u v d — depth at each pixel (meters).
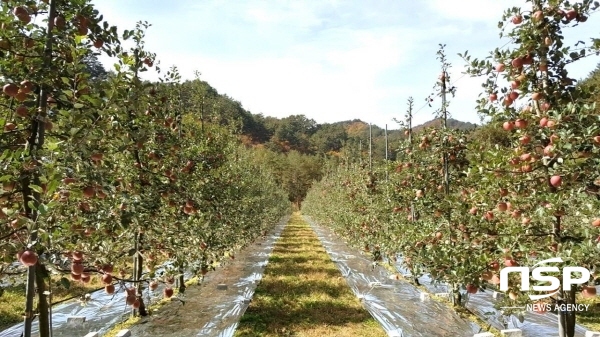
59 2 4.58
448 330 8.35
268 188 31.17
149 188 6.93
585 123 4.88
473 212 6.05
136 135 5.52
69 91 4.08
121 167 6.82
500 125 5.73
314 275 14.14
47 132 4.44
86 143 4.16
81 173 4.06
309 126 121.44
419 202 9.95
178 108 10.03
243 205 16.47
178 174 8.44
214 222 10.54
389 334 7.92
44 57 4.28
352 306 10.24
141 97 5.37
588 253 4.47
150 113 7.69
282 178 63.31
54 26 4.48
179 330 8.28
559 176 4.86
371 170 15.64
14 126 4.39
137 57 7.58
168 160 8.40
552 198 4.86
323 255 19.19
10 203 4.54
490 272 5.55
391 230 11.30
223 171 13.42
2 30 4.14
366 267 15.87
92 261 4.93
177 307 9.84
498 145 5.68
